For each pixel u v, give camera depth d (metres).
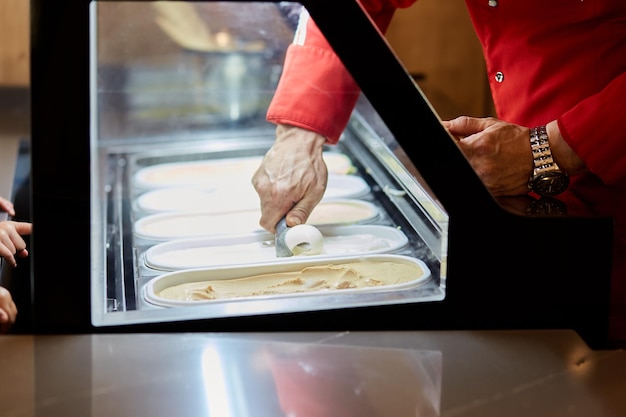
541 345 1.06
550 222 1.06
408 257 1.22
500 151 1.36
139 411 0.90
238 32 2.07
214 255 1.32
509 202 1.16
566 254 1.08
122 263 1.28
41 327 1.02
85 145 0.97
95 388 0.93
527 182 1.38
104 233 1.37
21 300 1.35
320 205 1.48
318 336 1.05
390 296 1.08
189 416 0.89
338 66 1.46
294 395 0.93
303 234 1.30
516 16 1.60
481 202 1.05
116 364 0.97
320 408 0.91
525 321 1.09
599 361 1.03
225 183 1.79
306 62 1.48
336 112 1.47
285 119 1.48
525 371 1.00
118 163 1.95
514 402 0.94
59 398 0.91
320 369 0.98
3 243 1.49
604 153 1.35
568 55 1.57
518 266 1.07
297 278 1.20
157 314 1.06
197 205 1.63
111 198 1.70
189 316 1.04
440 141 1.03
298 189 1.42
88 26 0.94
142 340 1.02
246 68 2.11
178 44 2.07
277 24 1.67
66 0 0.93
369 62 1.01
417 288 1.11
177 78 2.11
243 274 1.22
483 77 4.06
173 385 0.94
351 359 1.00
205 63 2.11
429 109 1.03
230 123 2.12
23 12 2.83
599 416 0.93
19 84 2.82
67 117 0.96
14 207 1.89
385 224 1.39
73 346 1.01
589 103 1.36
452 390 0.96
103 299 1.10
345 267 1.22
